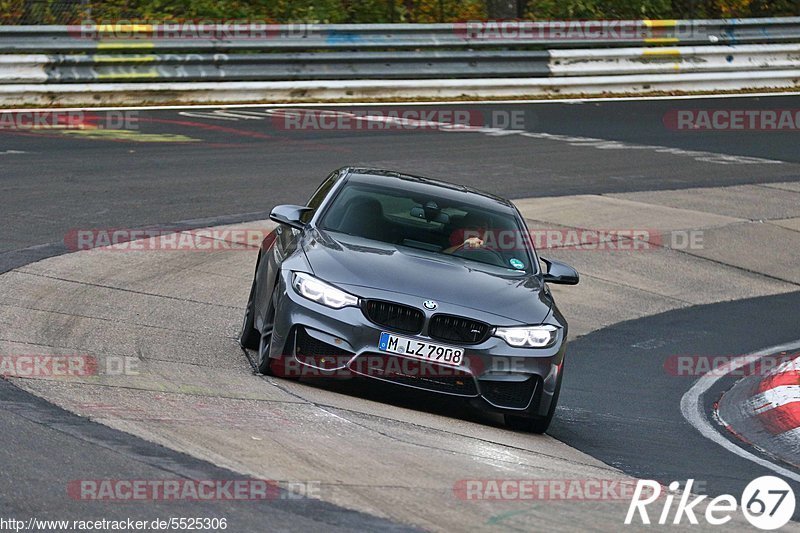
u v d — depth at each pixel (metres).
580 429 18.30
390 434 15.05
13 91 43.88
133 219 29.45
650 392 22.03
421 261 17.89
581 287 30.12
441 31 52.78
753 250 35.59
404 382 16.53
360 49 51.00
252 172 36.31
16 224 27.28
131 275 24.42
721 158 46.53
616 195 39.16
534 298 17.80
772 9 73.31
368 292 16.69
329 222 19.02
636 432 18.55
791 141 50.94
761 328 28.59
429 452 14.40
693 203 39.44
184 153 38.09
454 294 17.03
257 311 19.34
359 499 11.88
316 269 17.12
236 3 58.72
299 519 10.98
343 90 50.31
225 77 48.03
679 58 57.81
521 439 16.69
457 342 16.59
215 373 17.41
